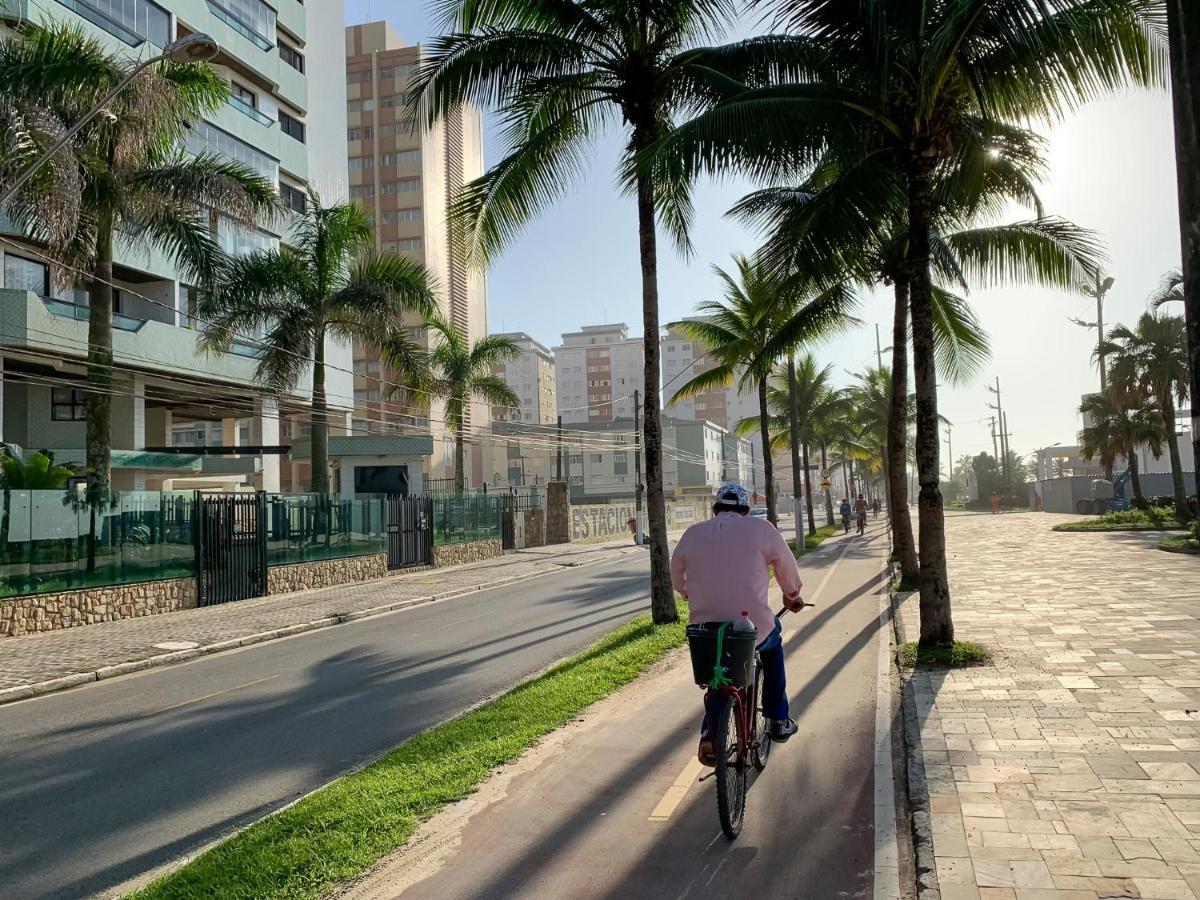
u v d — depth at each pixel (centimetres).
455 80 1264
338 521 2384
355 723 820
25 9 2220
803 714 730
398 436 4738
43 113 1438
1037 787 504
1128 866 392
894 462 1702
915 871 406
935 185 1184
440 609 1833
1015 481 8962
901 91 891
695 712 746
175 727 845
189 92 1852
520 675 1019
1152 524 3256
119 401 2692
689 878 418
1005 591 1521
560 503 4475
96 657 1257
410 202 6184
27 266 2400
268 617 1677
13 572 1470
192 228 1880
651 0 1176
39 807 604
